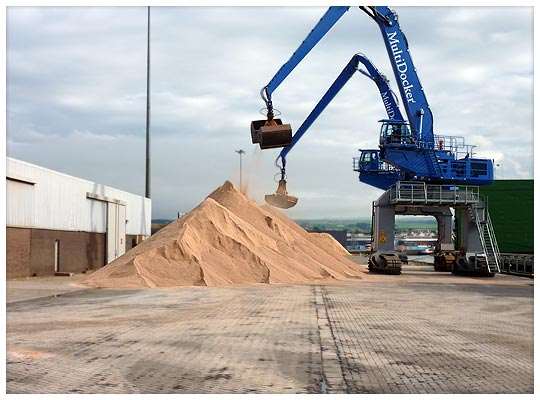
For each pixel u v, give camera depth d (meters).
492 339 11.70
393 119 42.16
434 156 38.94
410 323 13.98
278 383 7.79
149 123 52.94
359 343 10.93
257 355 9.61
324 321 14.01
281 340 11.10
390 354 9.89
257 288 24.97
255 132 23.22
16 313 15.36
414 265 55.72
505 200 45.16
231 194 40.84
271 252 32.72
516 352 10.26
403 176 42.88
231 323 13.42
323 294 22.06
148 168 53.56
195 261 27.53
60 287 23.61
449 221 42.41
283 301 19.00
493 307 18.12
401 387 7.66
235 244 30.39
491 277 35.56
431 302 19.50
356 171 47.38
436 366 8.98
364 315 15.45
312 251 38.41
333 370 8.58
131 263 26.62
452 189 39.94
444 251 41.91
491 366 9.04
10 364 8.88
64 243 33.25
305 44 28.45
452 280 32.28
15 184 27.28
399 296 21.66
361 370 8.62
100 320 13.91
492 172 39.88
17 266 27.64
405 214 42.34
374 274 37.62
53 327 12.68
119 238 44.44
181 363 8.95
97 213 39.16
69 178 34.00
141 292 22.14
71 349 10.05
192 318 14.30
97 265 39.09
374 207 39.66
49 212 31.20
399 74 38.50
